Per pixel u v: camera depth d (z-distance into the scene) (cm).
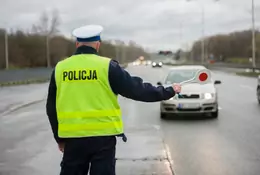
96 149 344
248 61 8588
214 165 741
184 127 1188
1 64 7981
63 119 347
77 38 358
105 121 345
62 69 353
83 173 356
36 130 1202
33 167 750
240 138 998
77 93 346
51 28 8362
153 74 4997
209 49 12000
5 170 728
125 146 923
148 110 1658
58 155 853
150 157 812
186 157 808
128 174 686
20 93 2706
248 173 684
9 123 1356
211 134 1059
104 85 345
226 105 1753
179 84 380
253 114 1448
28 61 8694
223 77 4328
